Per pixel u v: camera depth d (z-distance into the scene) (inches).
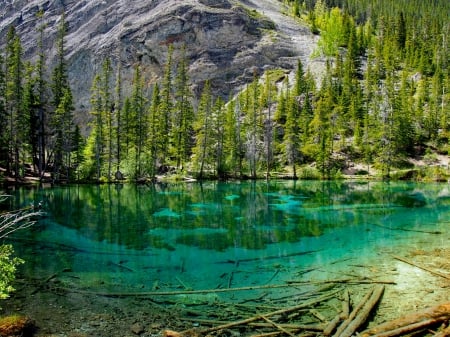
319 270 641.0
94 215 1216.8
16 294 525.7
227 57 4446.4
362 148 3006.9
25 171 2329.0
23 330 412.5
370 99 3516.2
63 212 1263.5
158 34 4379.9
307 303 489.1
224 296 520.7
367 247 795.4
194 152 2824.8
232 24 4557.1
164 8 4623.5
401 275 598.9
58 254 751.1
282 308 473.1
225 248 812.0
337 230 988.6
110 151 2423.7
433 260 677.3
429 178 2549.2
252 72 4394.7
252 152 2773.1
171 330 418.9
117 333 415.2
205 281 590.2
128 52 4456.2
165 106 2935.5
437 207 1371.8
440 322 414.0
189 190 1982.0
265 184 2343.8
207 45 4441.4
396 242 831.1
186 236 932.6
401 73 4055.1
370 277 593.0
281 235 940.6
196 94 4217.5
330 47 4522.6
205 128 2751.0
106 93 2628.0
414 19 5064.0
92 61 4601.4
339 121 3191.4
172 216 1213.7
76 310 474.0
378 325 417.4
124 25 4680.1
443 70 3836.1
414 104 3430.1
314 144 2945.4
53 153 2375.7
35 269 646.5
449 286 545.3
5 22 5841.5
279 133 3282.5
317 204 1473.9
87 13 5147.6
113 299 509.4
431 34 4643.2
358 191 1925.4
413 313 432.5
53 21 5359.3
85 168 2369.6
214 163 2787.9
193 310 472.7
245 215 1233.4
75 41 4886.8
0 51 2293.3
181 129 2876.5
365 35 4845.0
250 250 794.8
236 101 3329.2
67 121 2272.4
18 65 2118.6
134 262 700.7
